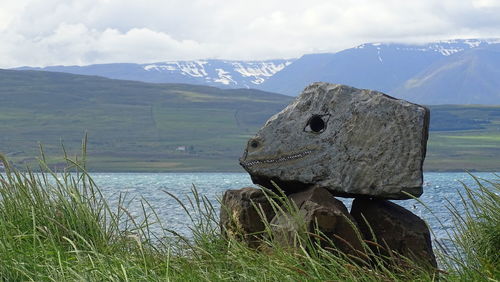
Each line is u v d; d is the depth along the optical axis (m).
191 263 8.61
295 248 8.69
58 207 8.97
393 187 9.38
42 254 8.44
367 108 9.51
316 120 9.64
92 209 9.02
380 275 8.52
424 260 9.29
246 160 9.65
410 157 9.40
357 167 9.45
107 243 8.84
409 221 9.46
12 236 8.68
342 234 9.03
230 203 9.64
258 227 9.48
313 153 9.54
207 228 8.98
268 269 8.38
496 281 8.30
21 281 8.21
